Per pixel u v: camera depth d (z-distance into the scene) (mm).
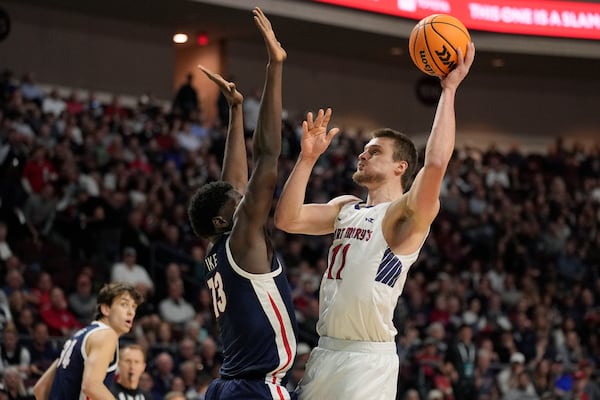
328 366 5895
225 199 6051
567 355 19969
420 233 5793
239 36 29219
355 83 32344
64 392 7914
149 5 26094
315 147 6055
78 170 20391
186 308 17203
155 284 18047
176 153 23109
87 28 27438
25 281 16719
